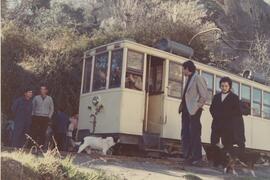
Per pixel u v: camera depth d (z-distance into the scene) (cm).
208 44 2695
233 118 927
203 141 1430
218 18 3953
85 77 1409
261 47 3672
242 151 928
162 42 1444
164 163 990
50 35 2370
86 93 1380
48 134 1405
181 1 2902
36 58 2002
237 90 1596
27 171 548
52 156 613
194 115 966
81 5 3628
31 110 1254
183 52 1448
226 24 4038
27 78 1886
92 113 1332
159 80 1340
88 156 972
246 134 1622
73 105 1927
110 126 1252
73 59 2002
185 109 995
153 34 2409
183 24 2509
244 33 4225
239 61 3462
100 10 3566
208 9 3903
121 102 1232
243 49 3766
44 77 1917
